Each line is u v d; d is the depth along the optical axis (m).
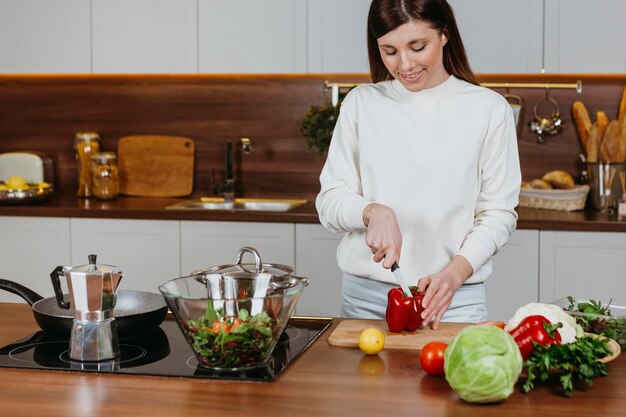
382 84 2.35
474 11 3.79
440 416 1.43
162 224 3.86
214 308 1.64
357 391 1.55
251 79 4.35
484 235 2.19
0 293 4.00
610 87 4.10
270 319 1.65
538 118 4.11
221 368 1.66
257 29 3.98
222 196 4.41
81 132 4.47
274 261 3.79
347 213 2.14
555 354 1.53
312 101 4.31
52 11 4.12
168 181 4.43
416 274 2.29
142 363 1.72
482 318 2.31
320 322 2.05
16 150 4.55
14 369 1.70
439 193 2.25
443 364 1.61
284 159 4.37
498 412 1.44
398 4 2.03
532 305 1.72
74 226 3.93
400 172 2.27
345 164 2.37
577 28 3.77
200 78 4.38
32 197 4.07
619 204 3.68
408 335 1.88
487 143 2.27
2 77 4.51
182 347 1.83
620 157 3.89
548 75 4.11
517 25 3.78
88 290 1.72
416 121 2.27
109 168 4.26
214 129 4.40
